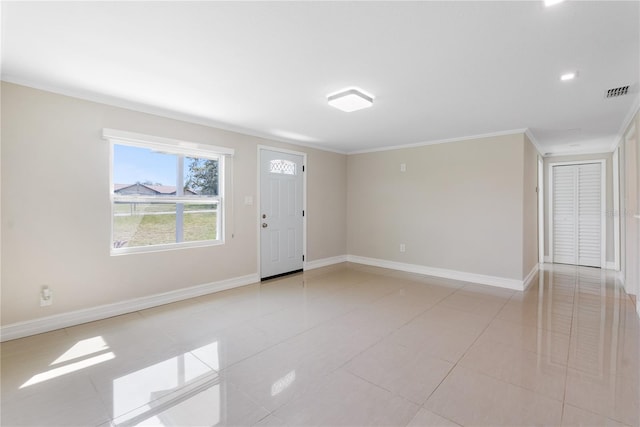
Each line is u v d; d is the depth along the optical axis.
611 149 5.51
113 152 3.25
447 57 2.21
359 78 2.58
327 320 3.12
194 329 2.90
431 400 1.87
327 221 5.85
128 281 3.32
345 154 6.17
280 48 2.10
